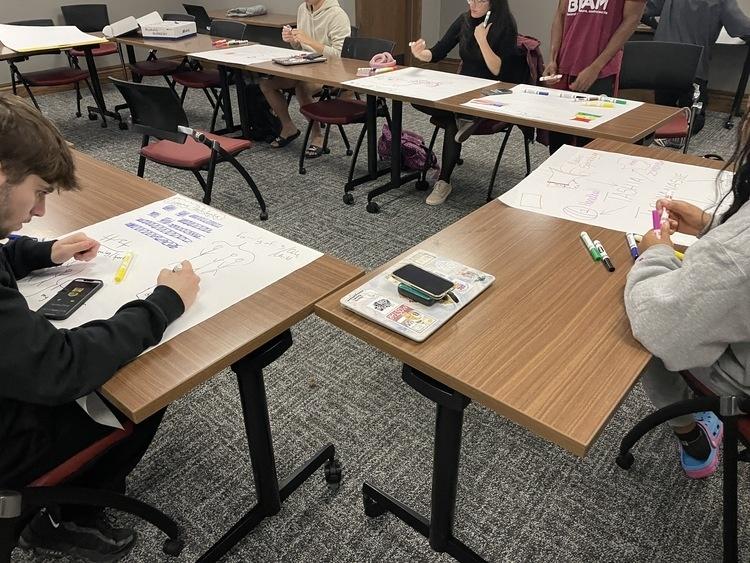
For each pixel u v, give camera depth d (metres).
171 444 1.61
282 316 0.91
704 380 1.01
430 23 5.89
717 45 4.47
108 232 1.17
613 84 2.80
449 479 1.07
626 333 0.86
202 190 3.26
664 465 1.54
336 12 3.69
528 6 5.21
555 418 0.70
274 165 3.65
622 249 1.10
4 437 0.88
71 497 0.97
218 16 5.51
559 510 1.42
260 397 1.14
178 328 0.88
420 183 3.29
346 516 1.42
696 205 1.26
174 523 1.28
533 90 2.53
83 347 0.76
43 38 3.54
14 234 1.16
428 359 0.80
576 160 1.54
